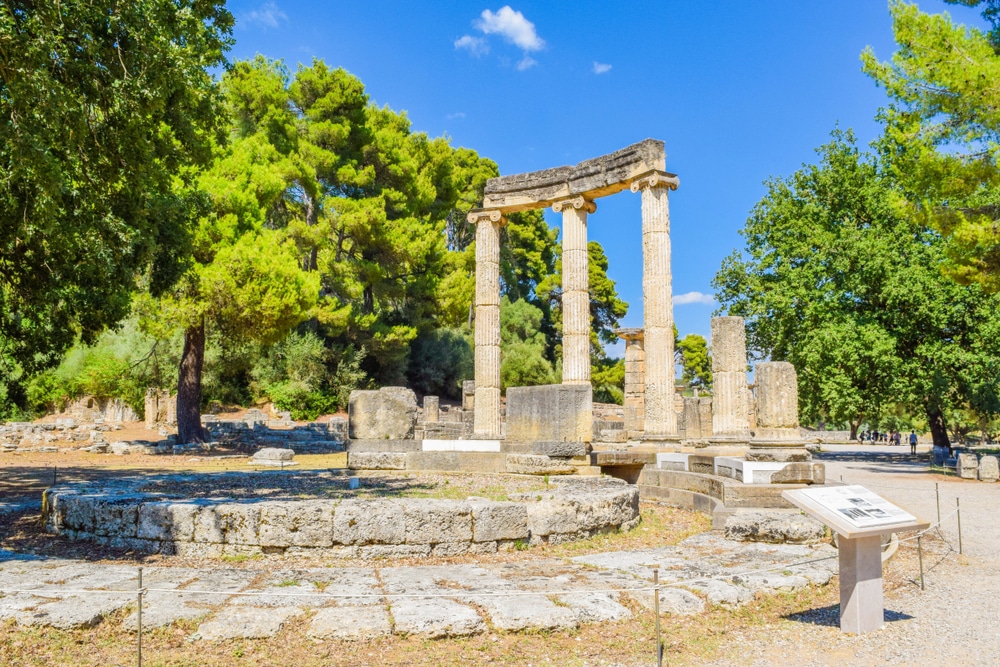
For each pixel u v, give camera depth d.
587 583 7.23
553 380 51.12
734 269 33.72
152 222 13.88
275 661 5.57
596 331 65.56
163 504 8.80
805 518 9.92
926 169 15.31
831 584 7.94
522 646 5.93
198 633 5.84
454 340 50.38
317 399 39.78
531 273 63.41
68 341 17.36
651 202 19.28
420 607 6.29
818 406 30.08
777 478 11.67
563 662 5.69
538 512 9.50
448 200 47.78
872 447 49.41
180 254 17.08
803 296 29.55
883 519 6.62
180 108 11.84
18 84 8.90
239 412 40.12
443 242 45.25
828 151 31.70
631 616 6.50
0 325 16.88
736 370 16.27
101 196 11.52
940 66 14.36
